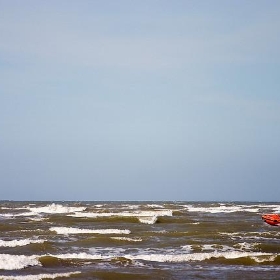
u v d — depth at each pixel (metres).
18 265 25.12
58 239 37.31
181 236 39.97
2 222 54.09
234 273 24.16
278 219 52.94
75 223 54.97
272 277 23.14
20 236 39.50
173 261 27.86
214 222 58.22
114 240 35.88
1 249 31.33
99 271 23.70
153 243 35.19
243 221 61.44
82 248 32.56
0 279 21.38
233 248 32.47
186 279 22.56
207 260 28.06
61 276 22.45
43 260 26.52
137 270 24.64
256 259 27.89
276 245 33.19
